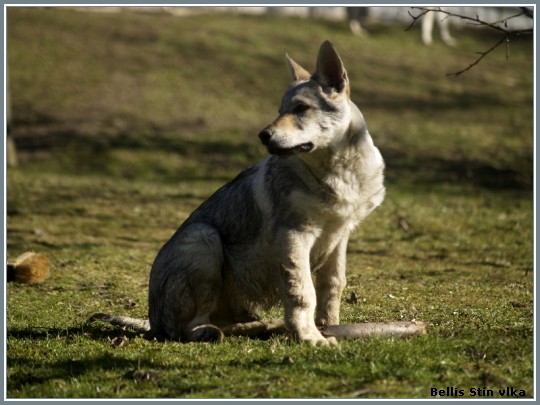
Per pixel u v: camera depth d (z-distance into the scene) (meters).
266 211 18.30
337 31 105.44
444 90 85.56
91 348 18.53
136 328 20.59
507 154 63.41
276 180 18.14
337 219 18.06
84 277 28.27
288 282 17.84
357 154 17.88
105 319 20.67
